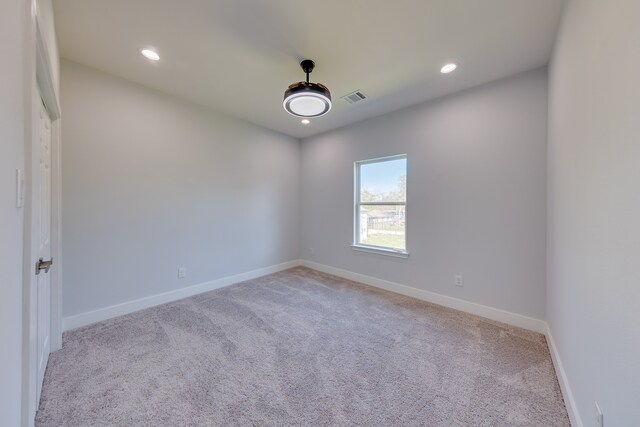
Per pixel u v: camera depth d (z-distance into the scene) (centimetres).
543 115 235
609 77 102
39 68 136
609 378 100
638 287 80
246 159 391
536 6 167
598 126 113
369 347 213
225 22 185
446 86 275
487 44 206
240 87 283
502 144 258
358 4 167
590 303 120
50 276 197
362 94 293
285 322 256
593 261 117
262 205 416
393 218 358
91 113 248
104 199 258
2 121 68
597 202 113
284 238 453
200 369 183
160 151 297
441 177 301
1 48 67
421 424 140
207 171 343
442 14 175
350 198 402
